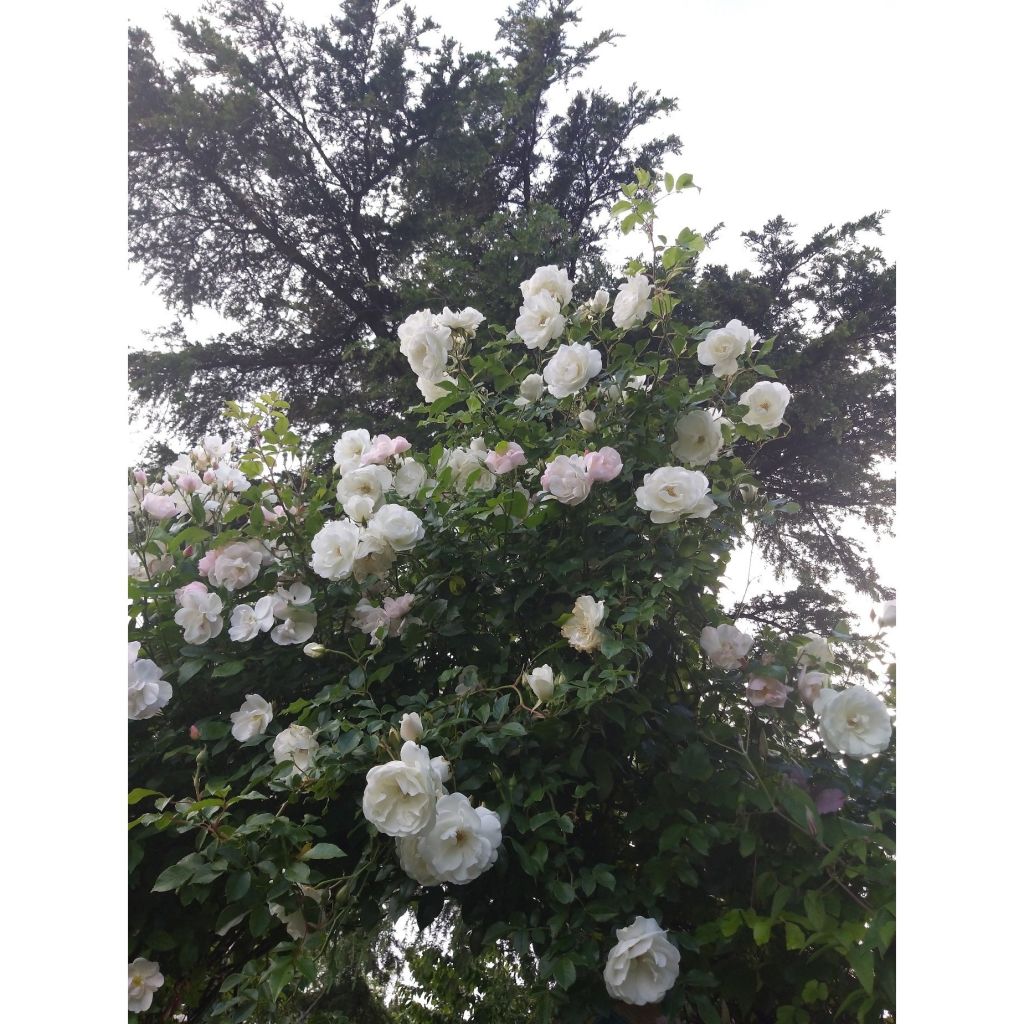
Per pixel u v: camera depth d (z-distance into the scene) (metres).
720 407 1.73
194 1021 1.33
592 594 1.45
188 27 6.34
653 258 1.76
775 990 1.17
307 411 6.05
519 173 6.96
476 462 1.67
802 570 5.23
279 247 6.76
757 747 1.33
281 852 1.10
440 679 1.33
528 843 1.18
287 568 1.55
